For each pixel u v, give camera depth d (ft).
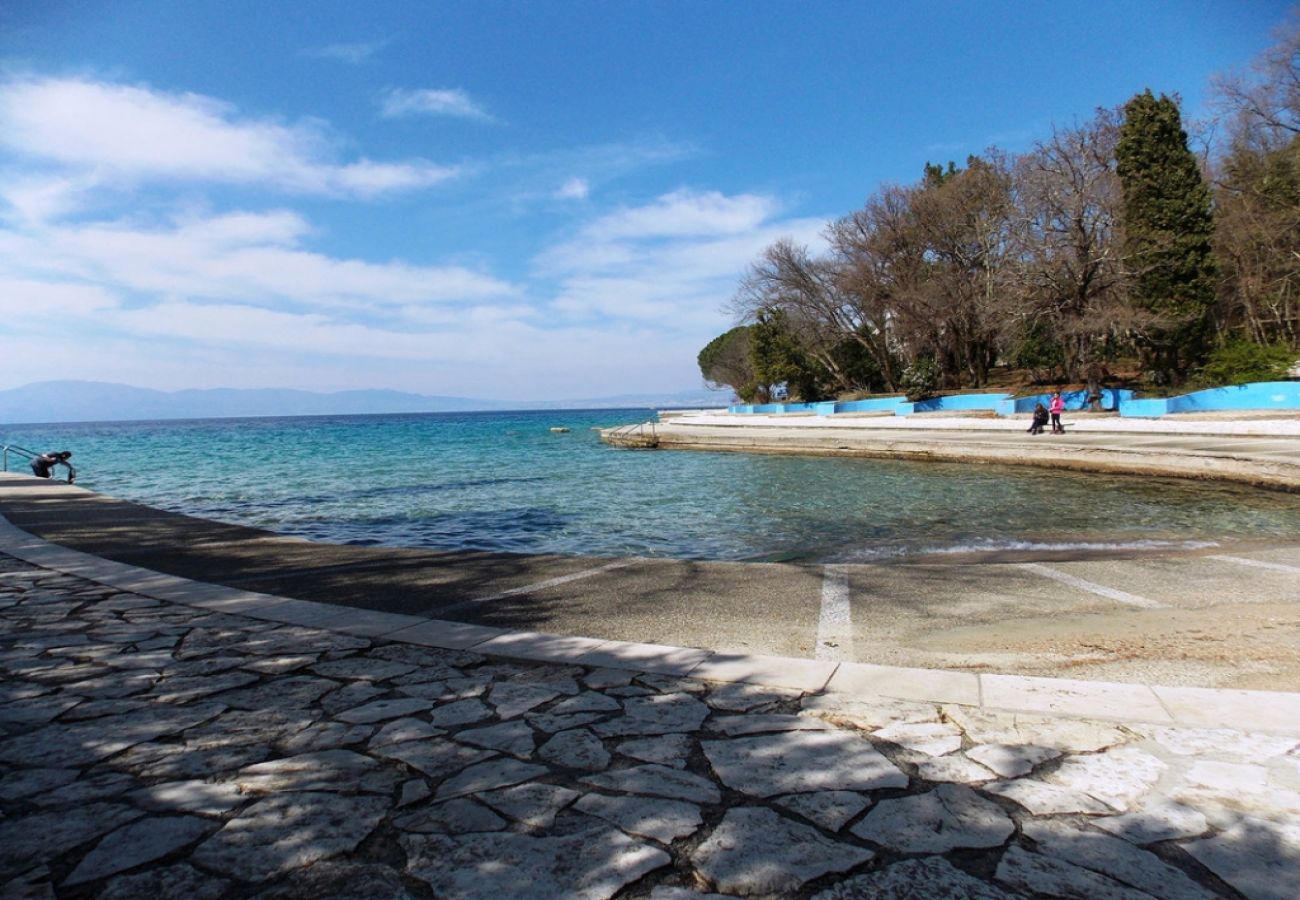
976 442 85.25
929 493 57.06
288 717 12.13
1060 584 22.02
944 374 179.63
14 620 18.66
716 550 37.45
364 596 21.62
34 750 10.89
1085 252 115.14
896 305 163.02
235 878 7.65
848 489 61.62
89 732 11.56
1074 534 37.45
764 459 99.09
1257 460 54.19
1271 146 120.67
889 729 11.28
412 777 9.93
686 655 15.01
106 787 9.73
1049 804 8.95
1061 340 124.47
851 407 169.78
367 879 7.62
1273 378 102.53
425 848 8.19
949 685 13.07
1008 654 15.39
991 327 132.77
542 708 12.39
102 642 16.63
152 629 17.70
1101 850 7.95
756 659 14.65
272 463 111.86
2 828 8.67
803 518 46.62
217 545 31.22
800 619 18.47
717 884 7.45
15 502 47.50
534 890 7.40
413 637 16.63
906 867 7.69
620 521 48.08
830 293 179.83
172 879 7.63
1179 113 116.47
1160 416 98.48
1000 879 7.46
